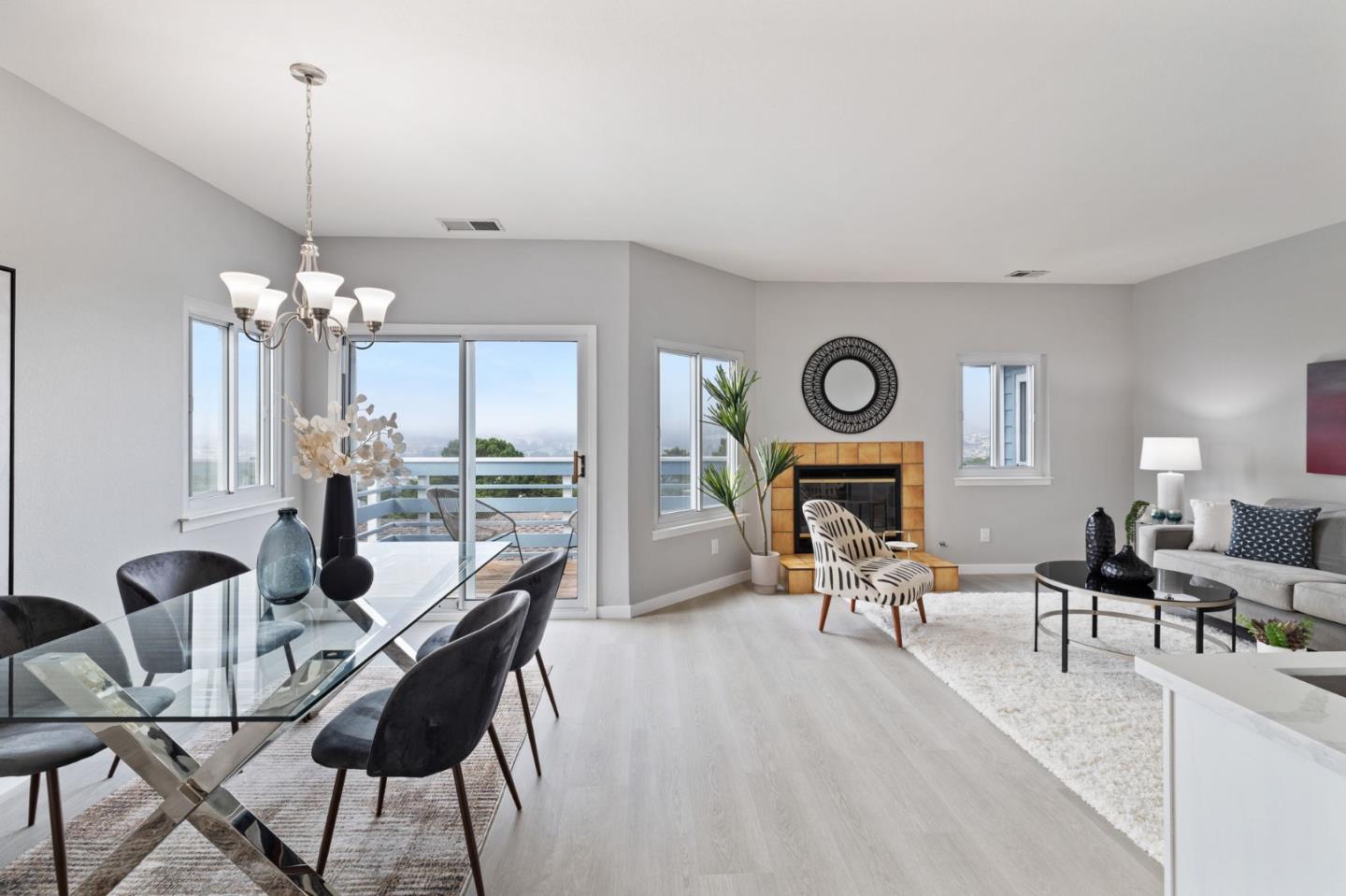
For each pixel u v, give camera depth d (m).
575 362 4.47
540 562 2.73
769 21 2.10
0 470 2.33
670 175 3.36
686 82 2.47
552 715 2.96
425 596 2.29
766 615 4.52
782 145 3.01
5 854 1.95
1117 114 2.71
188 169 3.24
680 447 5.05
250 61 2.31
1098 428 5.79
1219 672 1.05
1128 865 1.93
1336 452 4.09
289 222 4.07
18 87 2.39
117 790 2.30
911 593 3.90
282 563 2.19
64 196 2.58
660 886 1.85
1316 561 3.88
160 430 3.08
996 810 2.21
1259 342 4.63
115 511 2.83
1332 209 3.87
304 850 1.98
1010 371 5.85
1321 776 0.82
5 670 1.64
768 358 5.66
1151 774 2.39
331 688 1.54
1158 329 5.51
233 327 3.65
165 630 1.92
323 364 4.36
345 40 2.20
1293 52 2.26
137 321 2.95
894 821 2.15
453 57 2.30
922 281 5.68
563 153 3.10
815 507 4.32
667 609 4.66
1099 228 4.22
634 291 4.50
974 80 2.45
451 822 2.13
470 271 4.39
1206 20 2.08
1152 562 4.54
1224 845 0.98
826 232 4.29
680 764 2.52
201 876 1.86
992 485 5.76
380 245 4.36
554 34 2.17
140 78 2.41
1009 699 3.04
